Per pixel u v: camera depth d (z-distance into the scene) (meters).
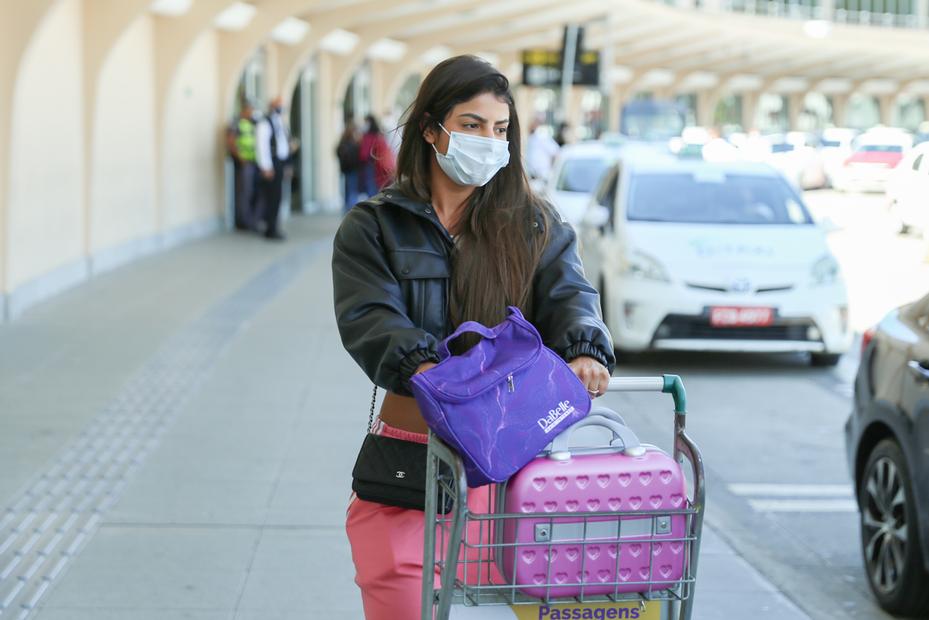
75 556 15.06
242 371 26.62
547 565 7.41
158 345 29.33
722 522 17.70
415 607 8.40
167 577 14.41
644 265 28.55
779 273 28.47
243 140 59.00
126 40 45.78
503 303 8.32
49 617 13.17
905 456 13.66
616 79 132.88
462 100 8.27
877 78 170.50
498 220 8.37
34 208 35.31
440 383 7.30
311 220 68.56
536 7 84.25
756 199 30.95
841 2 171.25
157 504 17.20
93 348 28.77
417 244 8.27
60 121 38.16
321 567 14.86
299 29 64.81
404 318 7.96
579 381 7.66
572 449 7.71
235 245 53.22
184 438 20.92
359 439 21.09
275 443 20.72
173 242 52.41
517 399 7.43
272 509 17.06
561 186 44.78
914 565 13.49
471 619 7.64
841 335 28.83
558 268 8.47
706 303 28.09
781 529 17.50
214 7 49.81
